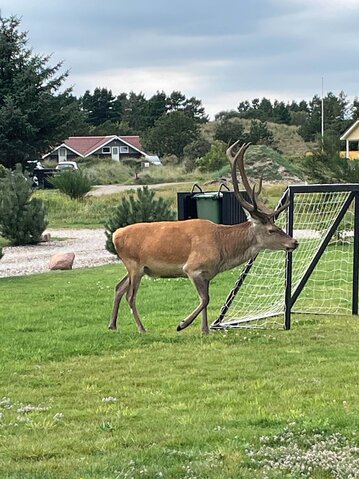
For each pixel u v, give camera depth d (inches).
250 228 444.5
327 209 771.4
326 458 237.9
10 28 2278.5
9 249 980.6
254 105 4566.9
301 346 409.7
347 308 530.6
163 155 3440.0
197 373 355.9
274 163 1667.1
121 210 863.1
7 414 299.3
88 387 338.0
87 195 1636.3
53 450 254.1
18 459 247.6
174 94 4613.7
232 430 268.4
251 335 440.5
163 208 870.4
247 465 235.0
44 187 2103.8
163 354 395.2
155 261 444.8
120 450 252.7
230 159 463.2
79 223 1321.4
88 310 528.1
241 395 317.7
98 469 234.7
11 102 2171.5
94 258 867.4
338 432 261.3
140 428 275.4
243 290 596.1
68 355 398.6
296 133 3924.7
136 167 2704.2
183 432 267.4
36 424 284.2
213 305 542.0
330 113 3809.1
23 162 2222.0
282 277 623.5
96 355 398.6
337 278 656.4
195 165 2640.3
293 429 265.4
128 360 384.5
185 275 448.1
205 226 444.8
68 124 2294.5
